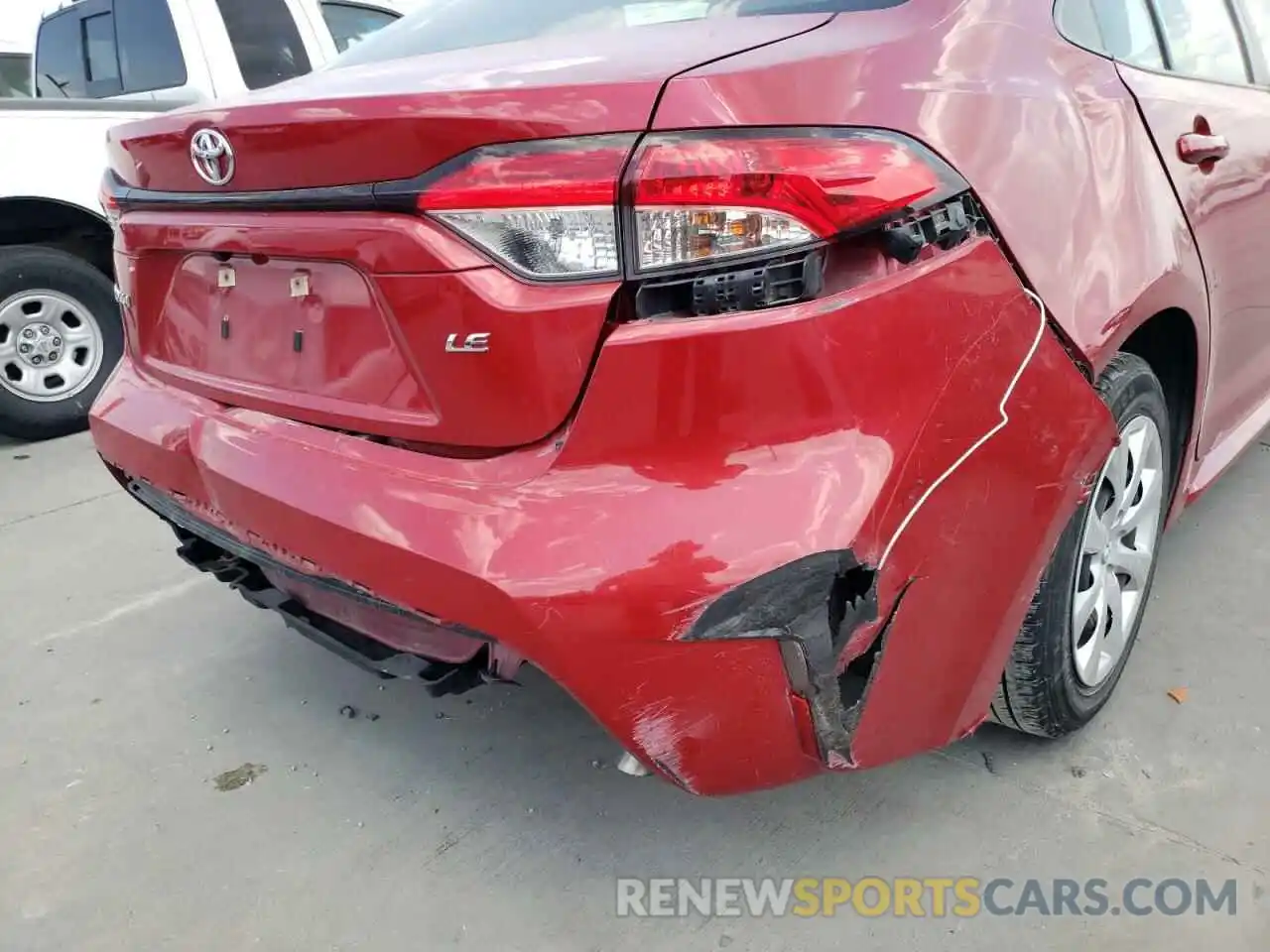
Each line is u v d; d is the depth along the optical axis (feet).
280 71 14.93
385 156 4.72
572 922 5.73
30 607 9.57
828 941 5.53
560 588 4.34
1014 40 5.55
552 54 5.53
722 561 4.25
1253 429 9.86
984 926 5.56
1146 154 6.36
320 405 5.54
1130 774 6.63
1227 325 7.93
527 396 4.59
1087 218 5.59
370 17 16.57
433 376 4.89
